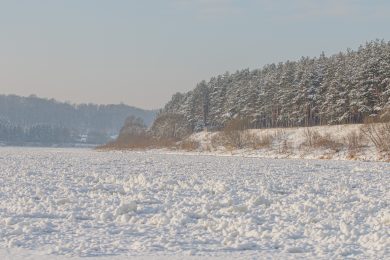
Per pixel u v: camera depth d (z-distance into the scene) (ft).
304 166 160.86
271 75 363.56
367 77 266.57
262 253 38.24
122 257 36.24
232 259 36.06
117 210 55.67
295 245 40.93
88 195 72.13
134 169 137.90
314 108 306.96
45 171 121.29
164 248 39.60
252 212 58.34
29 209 56.95
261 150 277.23
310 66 326.85
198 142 354.54
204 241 42.11
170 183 91.86
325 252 38.60
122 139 478.18
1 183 88.33
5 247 39.17
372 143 228.22
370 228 48.26
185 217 51.96
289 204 63.93
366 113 266.77
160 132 458.09
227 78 447.83
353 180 103.45
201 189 80.79
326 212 58.03
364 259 36.14
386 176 117.29
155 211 58.44
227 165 165.78
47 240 42.01
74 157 229.04
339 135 254.88
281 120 339.16
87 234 44.86
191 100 447.42
